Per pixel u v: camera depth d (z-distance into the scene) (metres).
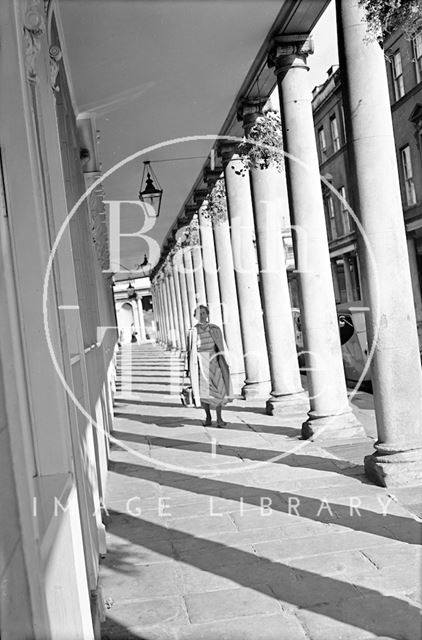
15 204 3.37
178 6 7.96
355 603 4.48
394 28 5.48
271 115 10.93
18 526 2.11
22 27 3.59
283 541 5.74
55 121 4.98
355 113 7.19
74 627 3.20
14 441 2.20
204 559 5.52
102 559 5.71
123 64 9.27
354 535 5.72
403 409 7.20
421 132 26.23
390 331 7.18
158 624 4.44
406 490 6.84
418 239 28.38
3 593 1.76
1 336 2.27
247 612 4.50
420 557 5.14
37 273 3.38
